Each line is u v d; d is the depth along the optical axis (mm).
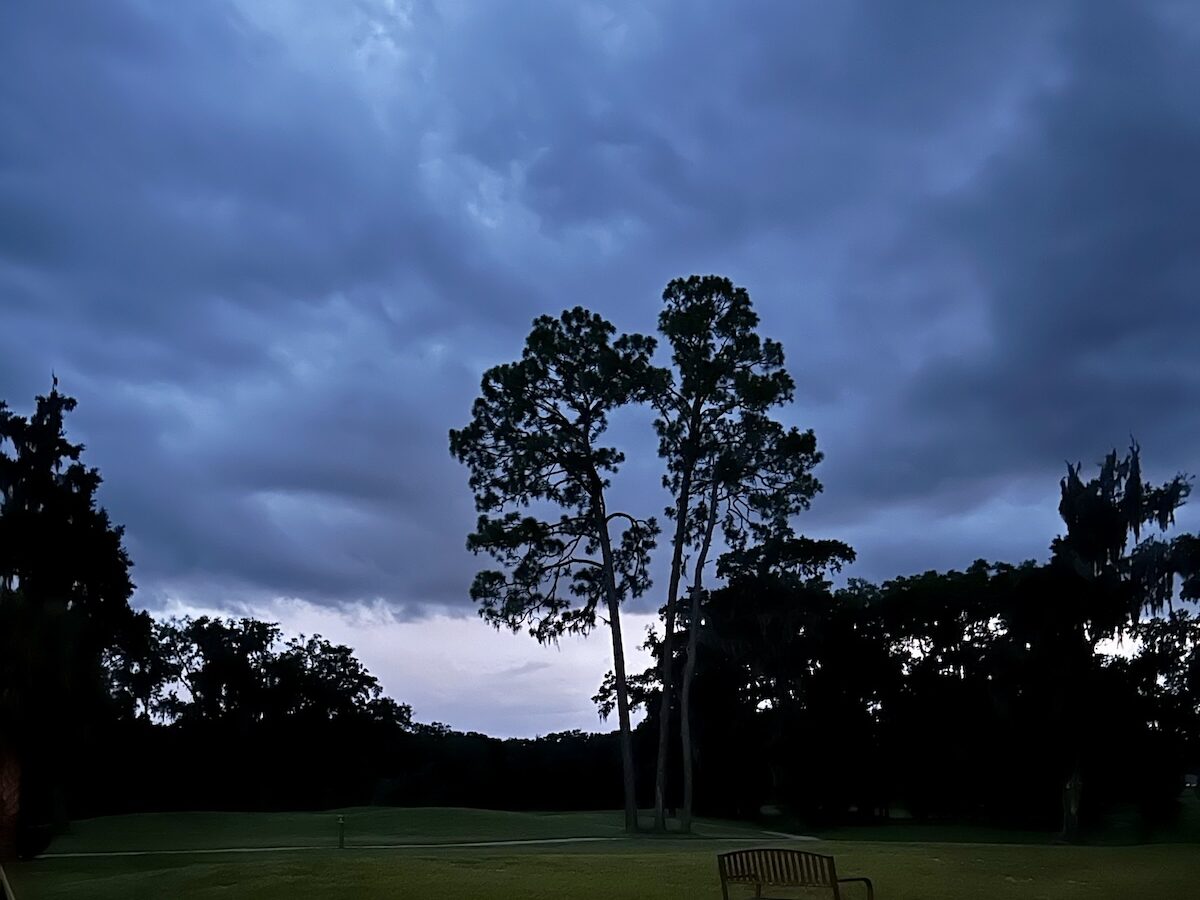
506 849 30906
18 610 30500
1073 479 43500
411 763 89812
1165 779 43219
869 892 11750
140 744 72812
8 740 29578
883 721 61938
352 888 16328
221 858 28578
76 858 30516
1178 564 42781
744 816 64438
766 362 51875
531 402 52375
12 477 49219
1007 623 45594
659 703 65062
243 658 83500
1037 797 53000
